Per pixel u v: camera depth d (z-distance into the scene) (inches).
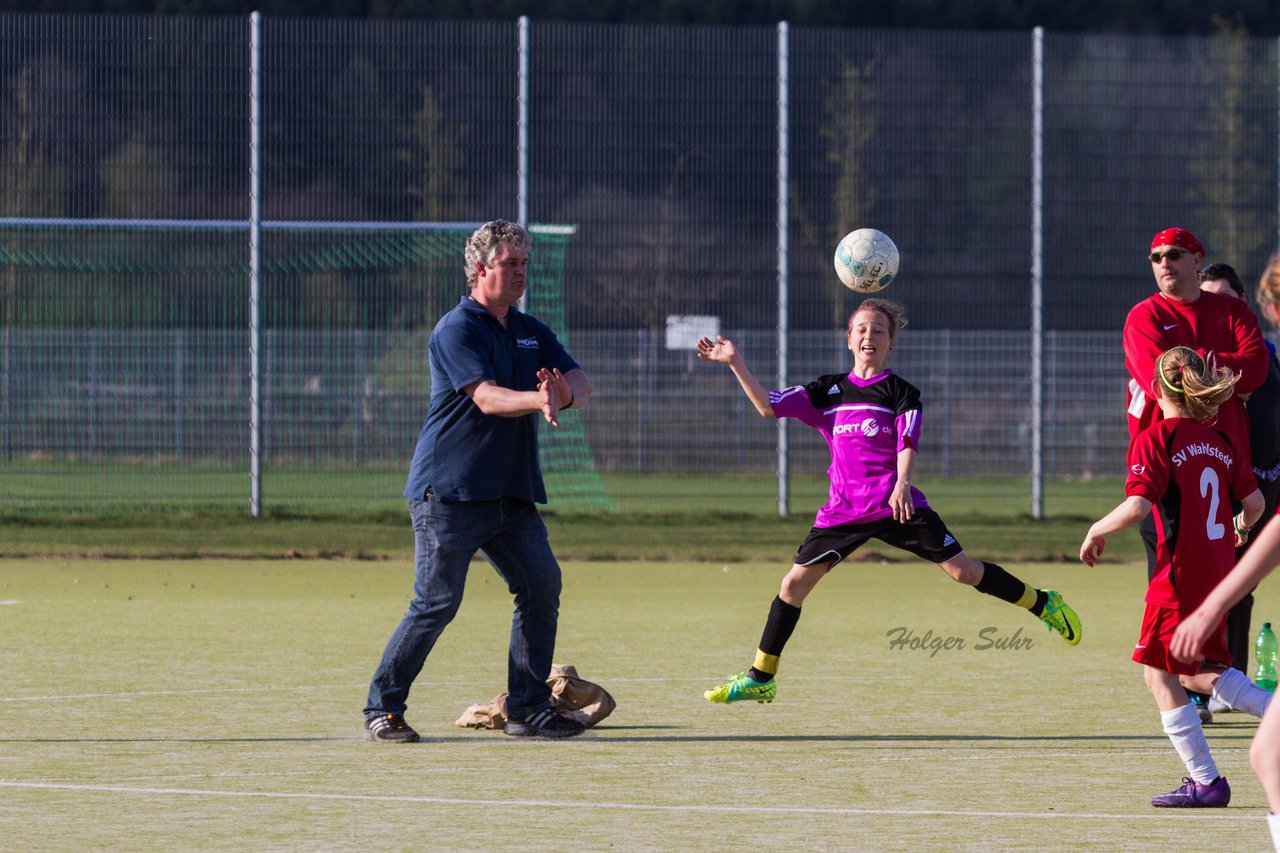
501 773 888.3
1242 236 2955.2
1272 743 525.0
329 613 1670.8
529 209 2812.5
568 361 1048.8
